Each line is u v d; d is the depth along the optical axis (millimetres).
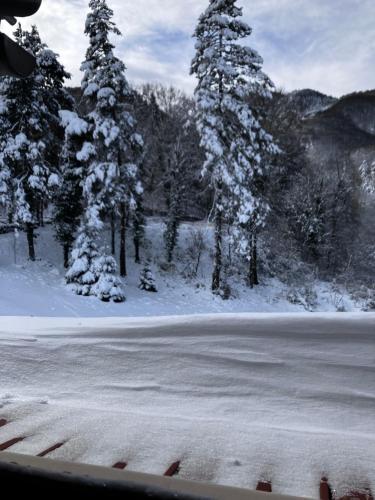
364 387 3699
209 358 4426
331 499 1829
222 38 21578
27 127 24312
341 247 36469
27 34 25594
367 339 4824
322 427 2908
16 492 890
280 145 37281
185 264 31094
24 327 5973
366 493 1873
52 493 879
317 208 35719
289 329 5273
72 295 23141
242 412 3195
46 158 27484
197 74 22422
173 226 31734
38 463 1180
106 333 5414
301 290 29141
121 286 25750
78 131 23703
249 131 22516
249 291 28750
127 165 24609
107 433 2535
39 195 24906
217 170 22812
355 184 43312
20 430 2580
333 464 2182
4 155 23859
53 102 27047
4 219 30438
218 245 26609
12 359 4418
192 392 3627
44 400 3305
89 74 24031
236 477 2010
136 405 3318
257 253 31156
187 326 5574
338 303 28281
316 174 39625
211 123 21938
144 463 2133
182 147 37688
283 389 3678
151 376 4000
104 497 869
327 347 4652
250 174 23219
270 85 22203
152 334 5285
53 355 4570
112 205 24188
